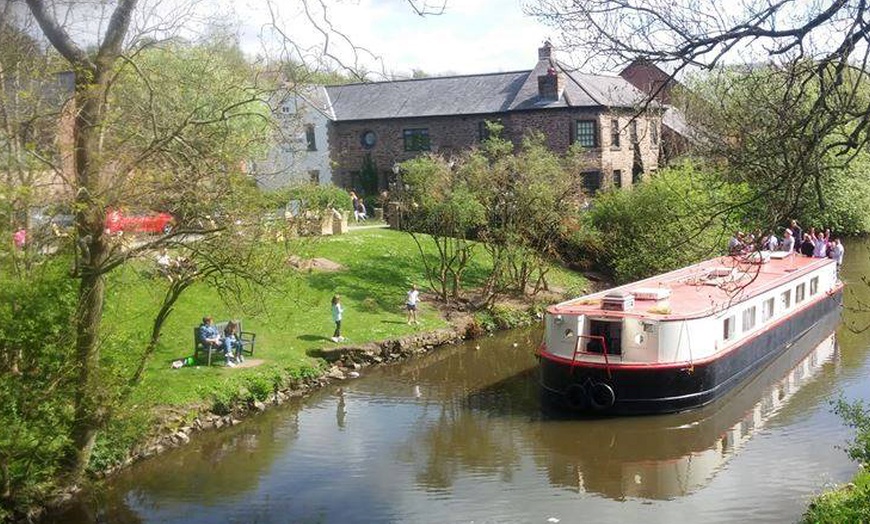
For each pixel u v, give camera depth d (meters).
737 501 13.98
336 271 29.47
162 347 20.64
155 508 14.07
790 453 16.06
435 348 25.48
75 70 12.54
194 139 13.48
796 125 7.28
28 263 12.16
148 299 22.05
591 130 42.38
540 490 14.79
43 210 12.31
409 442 17.31
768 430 17.48
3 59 12.62
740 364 20.28
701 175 21.09
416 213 30.41
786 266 25.95
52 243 12.78
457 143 45.75
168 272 15.66
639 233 32.12
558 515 13.72
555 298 30.81
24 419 12.23
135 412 14.22
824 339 26.03
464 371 23.02
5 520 12.93
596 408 18.45
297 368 21.20
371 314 26.38
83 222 12.83
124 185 12.68
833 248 33.12
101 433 15.11
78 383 12.89
